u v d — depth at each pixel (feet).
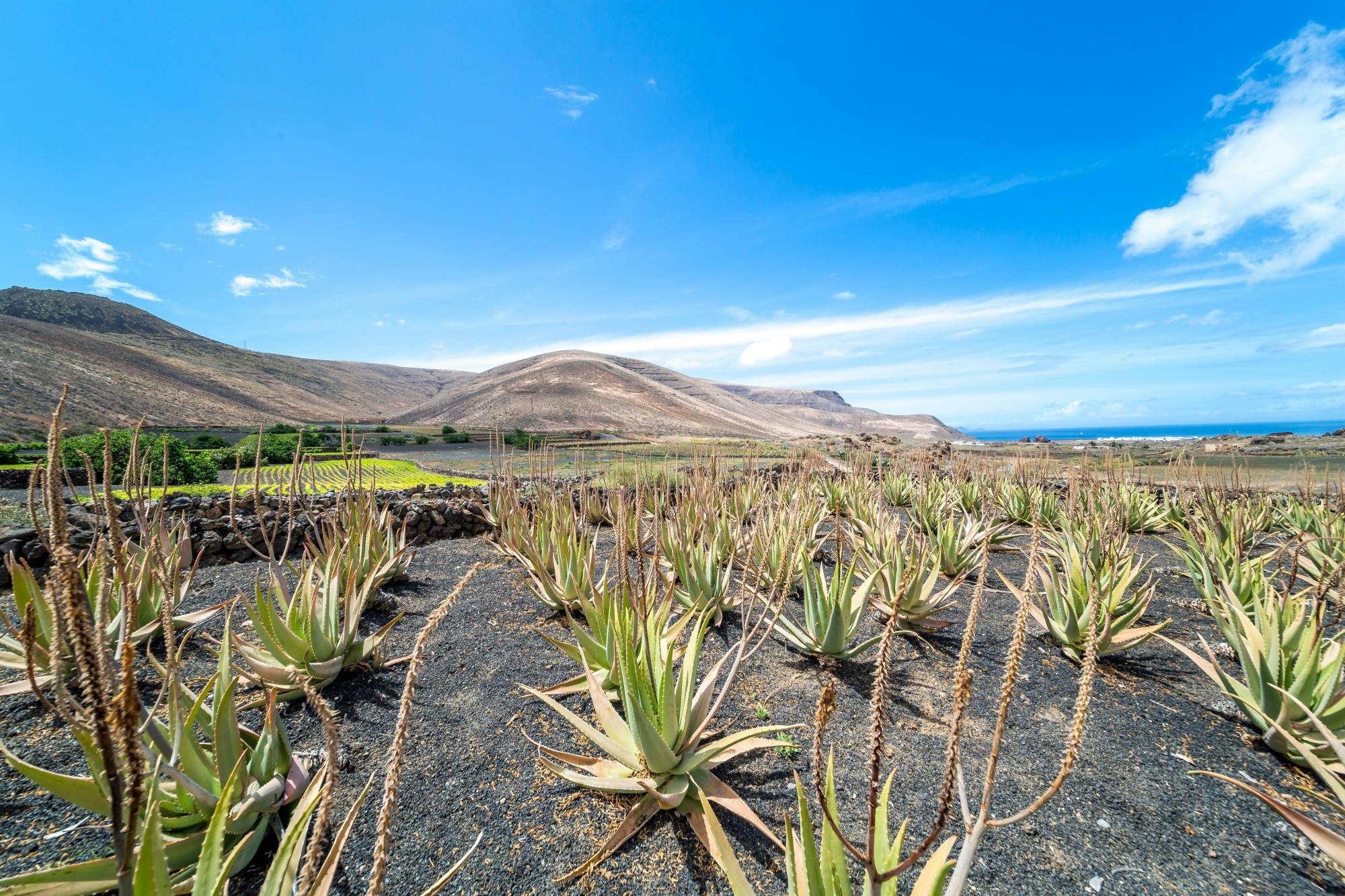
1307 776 10.40
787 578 10.03
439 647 14.94
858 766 10.52
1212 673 12.48
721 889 7.86
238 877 7.66
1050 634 16.43
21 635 5.16
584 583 17.11
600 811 9.27
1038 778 10.21
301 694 11.96
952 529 21.54
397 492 30.22
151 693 11.71
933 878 5.78
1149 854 8.49
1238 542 21.09
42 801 8.71
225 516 22.52
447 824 8.80
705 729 11.02
